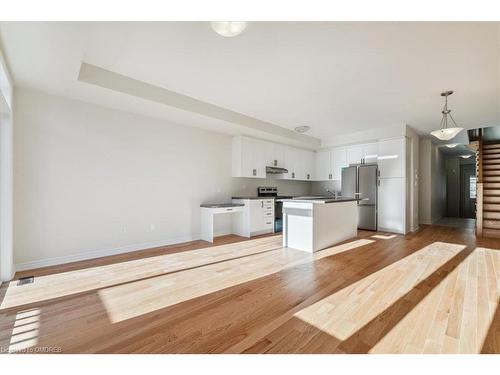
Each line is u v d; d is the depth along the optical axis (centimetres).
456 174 920
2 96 238
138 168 395
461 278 274
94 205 350
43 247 310
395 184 534
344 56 251
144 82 322
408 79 303
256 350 156
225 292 241
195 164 476
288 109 425
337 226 445
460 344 161
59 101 319
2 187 267
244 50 242
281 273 292
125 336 171
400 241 458
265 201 538
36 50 217
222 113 425
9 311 204
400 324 184
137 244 395
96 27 202
